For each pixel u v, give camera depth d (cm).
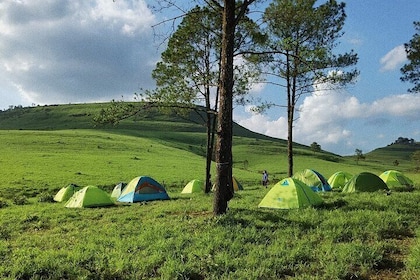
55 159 5950
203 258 838
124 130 13212
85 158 6322
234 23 1341
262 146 12475
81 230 1350
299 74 2595
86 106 19100
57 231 1372
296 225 1120
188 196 2639
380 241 935
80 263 845
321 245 923
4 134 8844
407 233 1027
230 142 1336
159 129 15338
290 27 2438
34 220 1647
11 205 2541
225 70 1330
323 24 2603
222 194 1313
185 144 12231
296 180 1534
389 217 1148
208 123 2802
